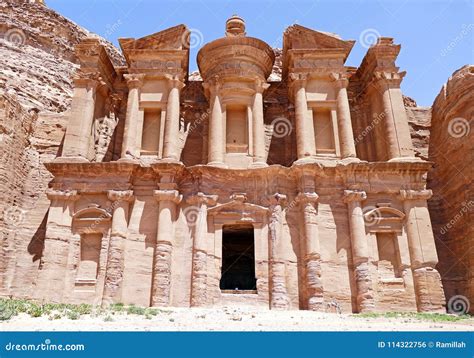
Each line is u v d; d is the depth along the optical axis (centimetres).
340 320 1777
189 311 2002
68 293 2312
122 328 1314
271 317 1853
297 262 2398
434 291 2270
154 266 2355
